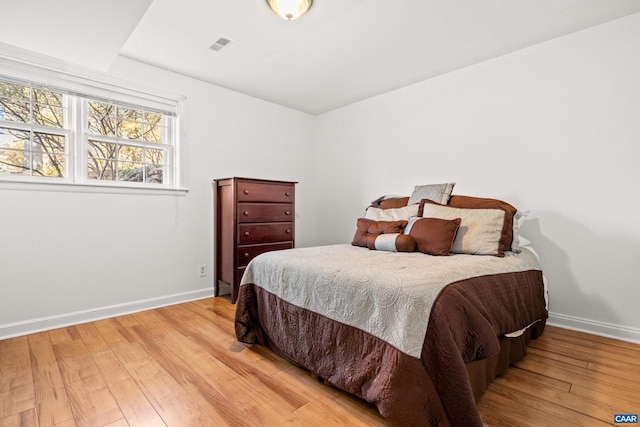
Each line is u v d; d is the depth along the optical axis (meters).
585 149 2.24
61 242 2.34
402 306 1.25
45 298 2.27
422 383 1.14
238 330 2.01
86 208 2.45
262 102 3.69
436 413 1.12
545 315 2.09
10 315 2.13
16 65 2.17
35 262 2.23
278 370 1.71
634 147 2.07
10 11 1.63
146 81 2.78
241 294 2.10
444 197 2.55
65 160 2.43
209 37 2.35
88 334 2.19
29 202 2.21
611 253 2.15
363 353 1.35
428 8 2.01
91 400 1.42
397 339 1.22
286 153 3.96
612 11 2.04
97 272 2.50
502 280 1.65
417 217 2.43
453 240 2.08
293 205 3.49
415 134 3.23
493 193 2.68
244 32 2.29
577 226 2.28
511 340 1.70
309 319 1.65
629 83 2.08
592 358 1.82
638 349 1.94
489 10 2.03
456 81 2.91
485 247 2.03
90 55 2.17
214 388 1.53
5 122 2.18
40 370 1.68
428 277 1.38
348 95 3.57
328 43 2.45
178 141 2.99
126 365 1.75
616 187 2.13
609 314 2.16
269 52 2.58
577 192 2.28
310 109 4.06
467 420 1.08
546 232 2.41
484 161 2.74
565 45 2.33
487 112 2.72
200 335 2.19
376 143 3.60
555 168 2.37
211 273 3.23
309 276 1.69
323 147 4.22
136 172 2.80
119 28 1.81
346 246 2.62
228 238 3.06
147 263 2.78
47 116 2.36
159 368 1.72
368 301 1.38
